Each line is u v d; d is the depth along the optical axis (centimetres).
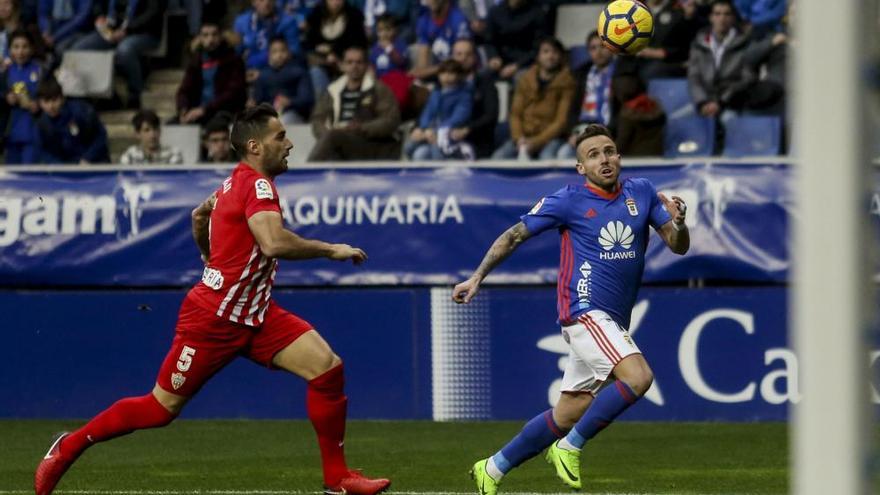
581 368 2177
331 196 3541
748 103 3928
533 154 3903
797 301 798
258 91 4312
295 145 4212
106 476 2661
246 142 2102
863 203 765
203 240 2230
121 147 4541
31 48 4253
